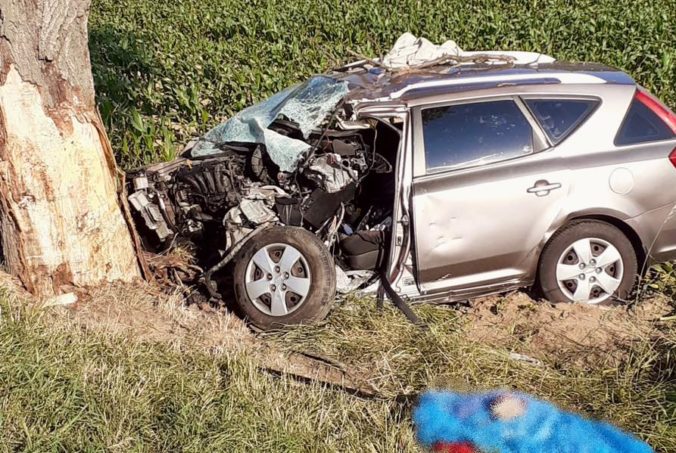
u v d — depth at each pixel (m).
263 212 6.33
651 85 11.54
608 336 5.97
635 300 6.38
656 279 6.85
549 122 6.29
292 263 6.07
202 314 6.39
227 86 11.38
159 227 6.78
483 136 6.23
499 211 6.16
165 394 5.04
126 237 6.60
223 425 4.75
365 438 4.74
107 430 4.66
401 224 6.17
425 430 4.88
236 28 17.14
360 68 7.36
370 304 6.24
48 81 6.08
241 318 6.32
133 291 6.51
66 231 6.25
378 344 5.84
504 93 6.30
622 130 6.31
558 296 6.38
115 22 18.30
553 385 5.32
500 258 6.28
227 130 6.98
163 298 6.48
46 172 6.12
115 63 13.02
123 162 9.14
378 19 16.62
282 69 12.88
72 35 6.09
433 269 6.24
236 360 5.43
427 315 6.20
